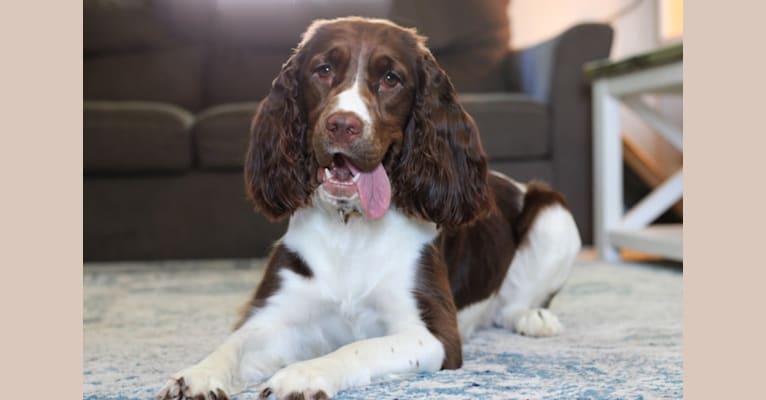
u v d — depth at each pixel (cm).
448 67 552
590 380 183
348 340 215
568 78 480
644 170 579
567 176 487
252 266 447
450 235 231
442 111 214
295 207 209
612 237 458
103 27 550
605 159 462
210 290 357
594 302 312
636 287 351
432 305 203
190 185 466
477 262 241
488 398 166
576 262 452
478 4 557
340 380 167
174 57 560
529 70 512
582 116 484
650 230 457
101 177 463
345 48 197
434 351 189
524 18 627
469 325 244
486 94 529
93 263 465
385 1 555
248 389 183
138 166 456
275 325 205
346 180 192
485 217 236
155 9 567
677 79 385
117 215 464
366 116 185
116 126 452
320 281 207
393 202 209
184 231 468
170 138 454
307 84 202
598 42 480
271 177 211
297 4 572
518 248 267
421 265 208
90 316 289
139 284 378
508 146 476
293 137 209
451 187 213
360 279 207
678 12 596
